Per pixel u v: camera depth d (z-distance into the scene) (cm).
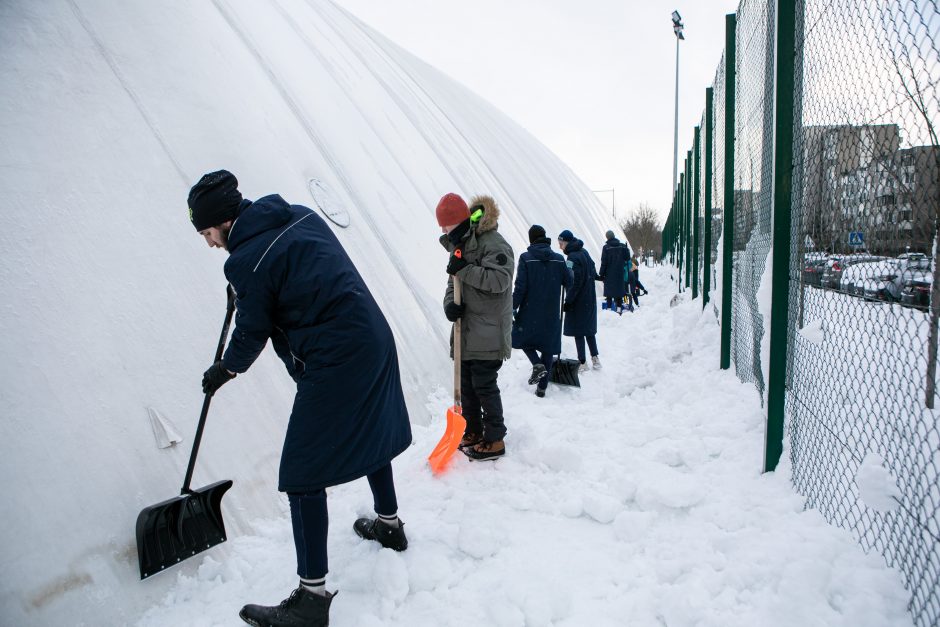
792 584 186
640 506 275
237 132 404
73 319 245
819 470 238
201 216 206
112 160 299
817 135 251
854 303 227
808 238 265
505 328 339
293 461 208
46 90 291
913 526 183
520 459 343
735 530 240
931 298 177
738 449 314
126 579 215
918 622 163
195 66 409
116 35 357
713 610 192
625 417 419
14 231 243
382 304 457
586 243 1508
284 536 266
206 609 219
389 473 246
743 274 443
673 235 2047
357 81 761
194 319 292
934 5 152
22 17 308
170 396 263
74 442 224
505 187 1133
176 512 230
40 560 200
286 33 670
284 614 203
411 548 252
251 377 313
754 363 396
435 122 991
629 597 212
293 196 421
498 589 222
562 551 249
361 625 206
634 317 1005
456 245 329
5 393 215
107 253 271
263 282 200
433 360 475
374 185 564
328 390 208
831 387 271
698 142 893
